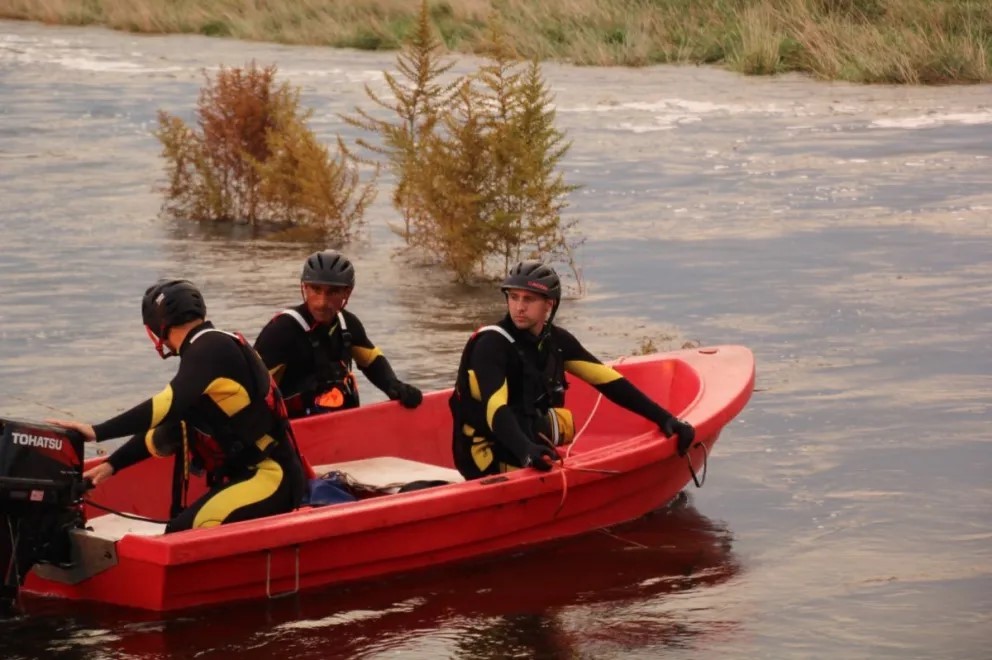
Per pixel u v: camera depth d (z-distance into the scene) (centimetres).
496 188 2628
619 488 1408
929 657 1088
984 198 3238
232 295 2411
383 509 1245
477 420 1384
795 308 2302
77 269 2633
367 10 7219
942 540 1340
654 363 1722
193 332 1227
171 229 3072
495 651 1106
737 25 6106
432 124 2838
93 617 1179
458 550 1313
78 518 1227
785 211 3144
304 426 1492
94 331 2172
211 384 1208
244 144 3203
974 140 4041
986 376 1892
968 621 1152
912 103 4831
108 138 4297
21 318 2247
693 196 3341
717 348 1766
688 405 1614
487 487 1304
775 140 4122
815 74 5512
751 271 2584
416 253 2836
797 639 1124
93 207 3291
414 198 2756
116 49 6944
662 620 1169
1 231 3000
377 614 1186
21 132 4403
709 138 4169
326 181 2997
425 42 2973
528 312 1347
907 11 5816
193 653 1105
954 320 2200
